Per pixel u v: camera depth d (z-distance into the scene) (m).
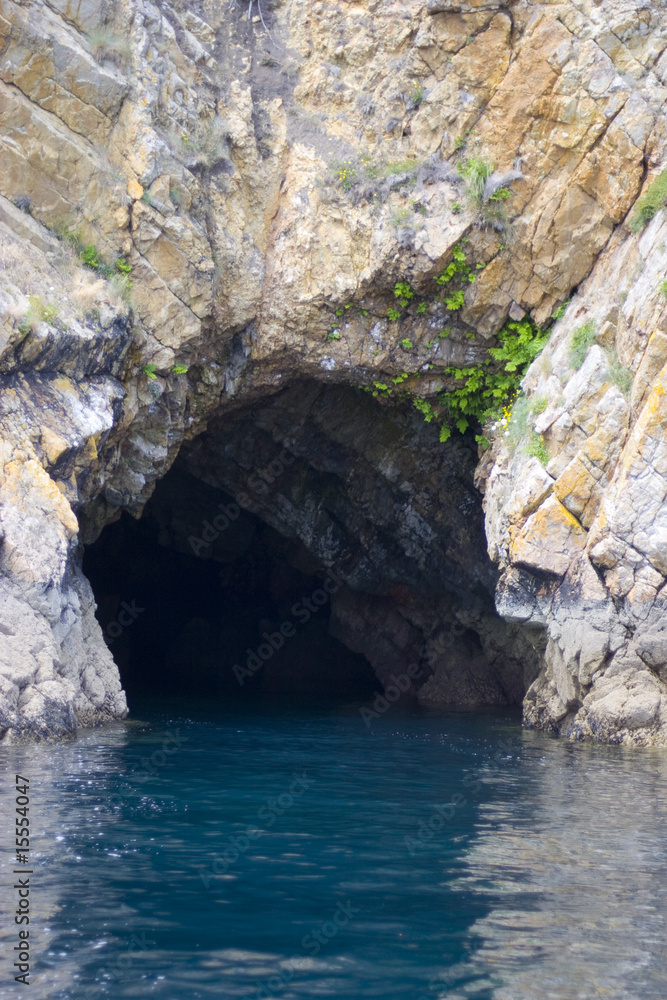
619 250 15.44
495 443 16.84
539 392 15.62
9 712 11.09
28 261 14.27
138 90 15.28
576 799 8.89
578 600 13.91
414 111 16.36
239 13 17.12
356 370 17.47
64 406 13.80
